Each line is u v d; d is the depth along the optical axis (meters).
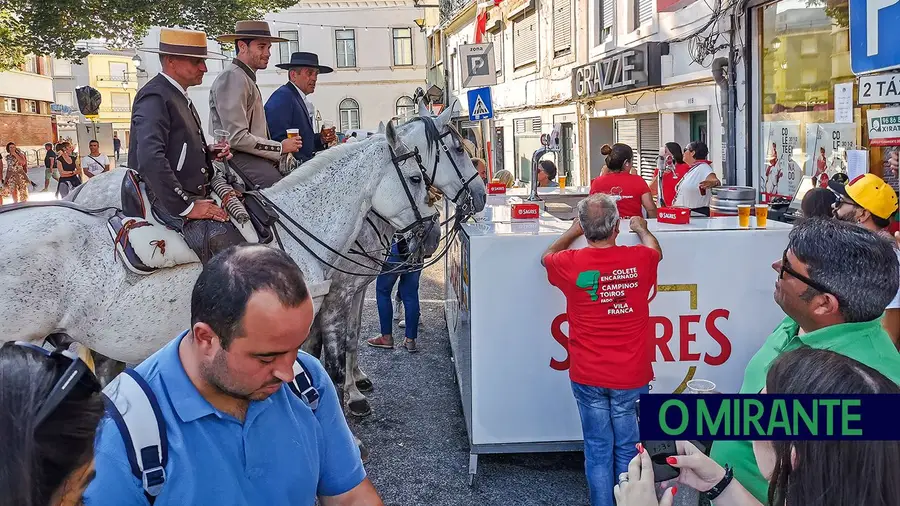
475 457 4.30
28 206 3.79
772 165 8.27
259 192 4.34
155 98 3.94
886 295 1.97
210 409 1.75
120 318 3.78
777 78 8.11
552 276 3.63
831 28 7.05
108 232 3.79
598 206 3.49
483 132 21.95
